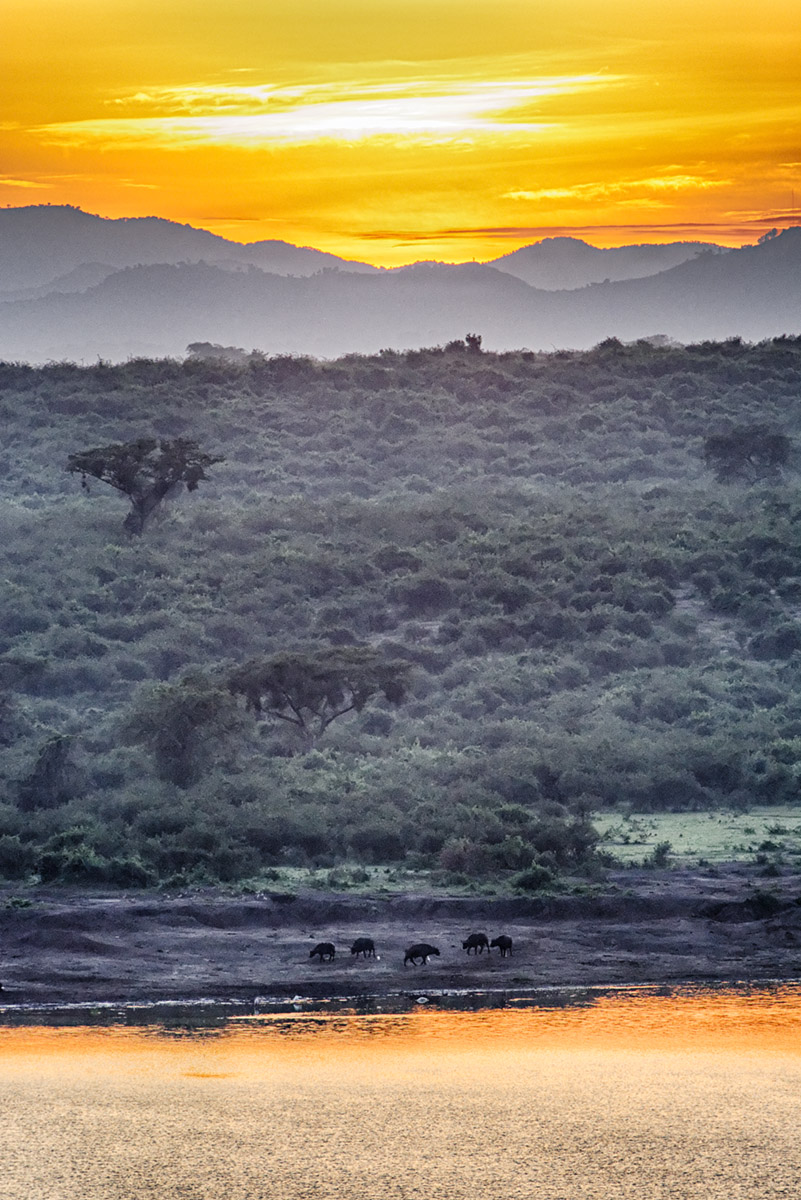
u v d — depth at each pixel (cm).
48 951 14600
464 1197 8525
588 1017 12600
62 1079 10712
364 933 15650
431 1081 10681
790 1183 8762
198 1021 12450
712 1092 10419
